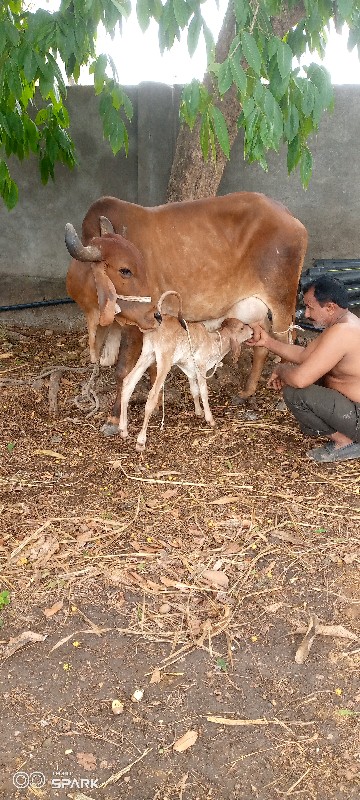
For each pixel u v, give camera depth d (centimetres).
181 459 443
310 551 357
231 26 509
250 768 243
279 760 246
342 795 234
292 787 236
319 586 333
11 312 704
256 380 523
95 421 493
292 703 269
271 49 346
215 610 317
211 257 461
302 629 304
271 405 523
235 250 467
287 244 466
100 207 438
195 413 505
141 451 450
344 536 369
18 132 519
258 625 309
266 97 350
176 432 478
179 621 311
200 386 473
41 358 614
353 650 295
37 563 344
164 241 450
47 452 448
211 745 251
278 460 443
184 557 351
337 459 440
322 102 372
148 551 354
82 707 266
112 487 411
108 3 340
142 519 381
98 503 394
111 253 399
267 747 251
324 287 404
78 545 357
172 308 467
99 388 535
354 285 605
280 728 258
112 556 350
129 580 334
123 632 304
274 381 445
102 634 302
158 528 373
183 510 390
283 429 486
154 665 287
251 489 411
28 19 373
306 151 436
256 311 489
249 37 332
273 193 657
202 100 379
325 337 403
